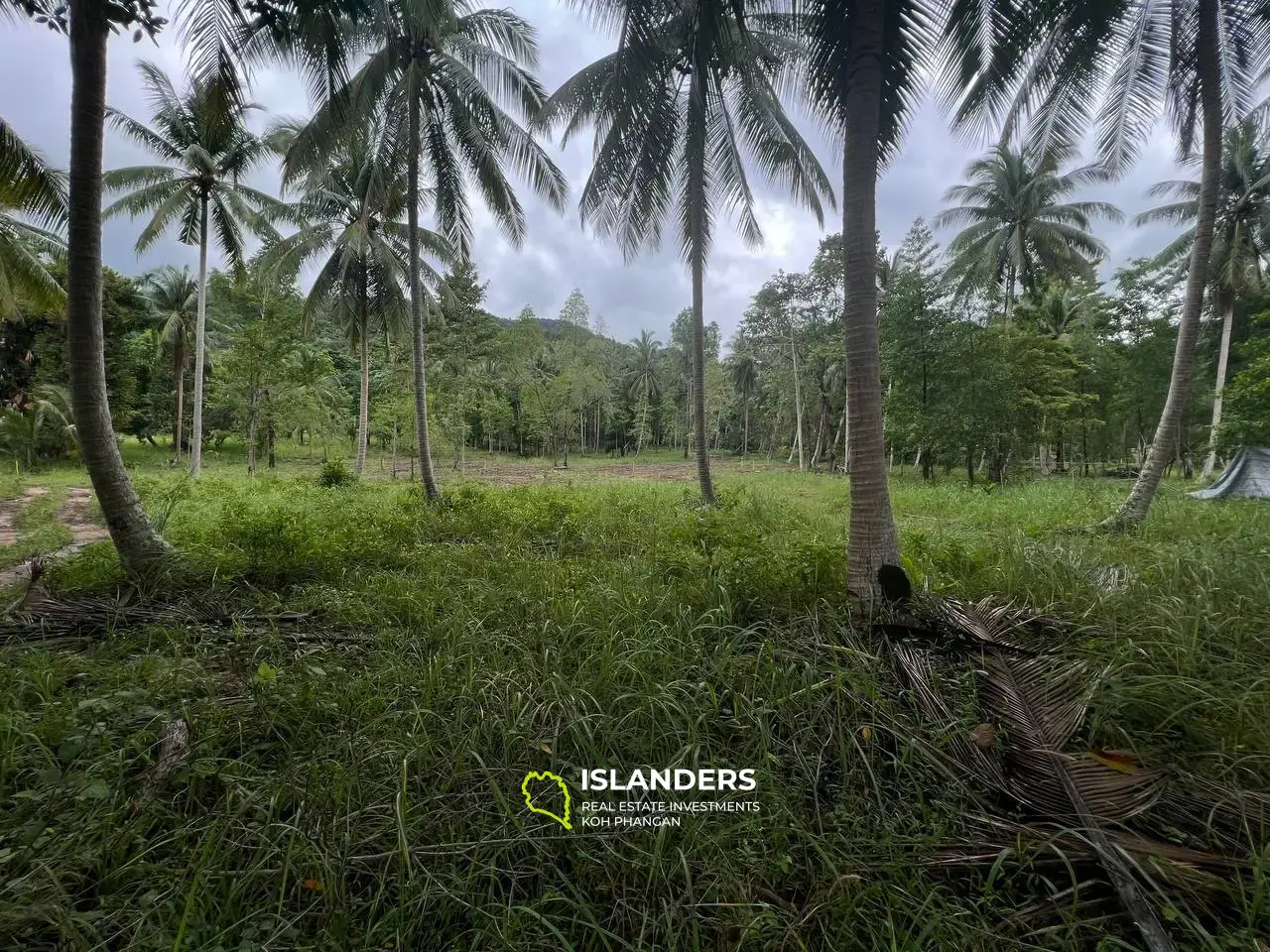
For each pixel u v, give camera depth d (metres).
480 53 10.26
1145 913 1.57
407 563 5.57
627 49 5.14
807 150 10.31
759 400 41.97
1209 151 6.92
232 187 15.80
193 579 4.75
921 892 1.76
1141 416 21.83
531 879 1.90
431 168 11.30
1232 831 1.94
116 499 4.94
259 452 26.20
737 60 8.84
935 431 15.84
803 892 1.86
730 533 5.88
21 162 6.91
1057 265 20.55
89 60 4.77
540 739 2.43
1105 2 6.03
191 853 1.84
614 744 2.40
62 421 20.31
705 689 2.75
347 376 34.16
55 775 2.04
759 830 2.01
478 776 2.28
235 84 5.54
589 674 2.94
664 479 20.61
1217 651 3.09
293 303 19.70
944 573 4.50
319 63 7.17
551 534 7.07
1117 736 2.47
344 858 1.81
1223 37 7.41
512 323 29.70
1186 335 7.09
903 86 4.43
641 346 50.47
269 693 2.81
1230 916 1.67
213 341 29.59
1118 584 3.94
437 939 1.65
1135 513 7.22
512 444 43.19
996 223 20.66
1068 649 3.17
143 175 14.61
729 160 10.48
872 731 2.48
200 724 2.56
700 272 10.05
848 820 2.06
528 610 4.02
